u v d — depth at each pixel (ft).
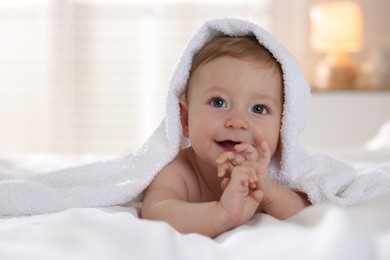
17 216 3.43
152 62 13.80
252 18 13.38
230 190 2.91
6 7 14.02
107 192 3.53
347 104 11.50
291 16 13.30
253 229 2.56
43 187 3.52
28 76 14.06
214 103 3.58
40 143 14.08
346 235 2.01
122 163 4.03
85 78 13.92
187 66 3.77
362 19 13.01
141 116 13.91
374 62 12.06
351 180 3.61
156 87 13.82
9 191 3.46
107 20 13.83
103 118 13.97
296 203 3.36
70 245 2.05
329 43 11.98
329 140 11.56
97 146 13.99
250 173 2.96
